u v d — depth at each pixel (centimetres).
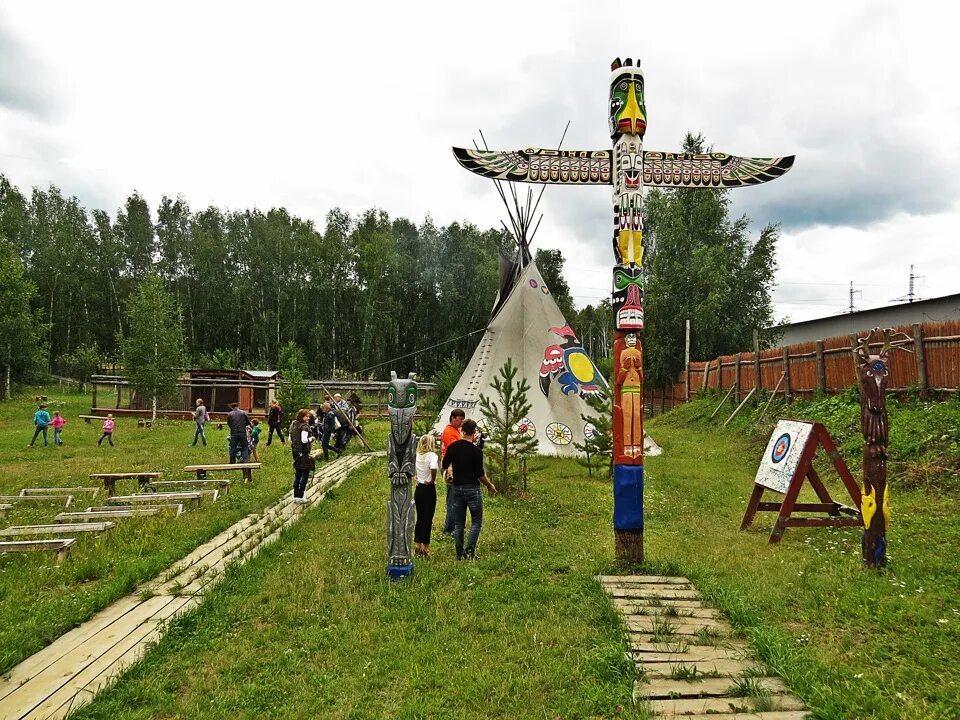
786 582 611
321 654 482
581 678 434
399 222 5697
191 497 1080
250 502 1095
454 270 5138
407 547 662
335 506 1030
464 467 735
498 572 685
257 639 512
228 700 416
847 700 390
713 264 2877
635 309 718
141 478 1195
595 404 1295
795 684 413
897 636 480
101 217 5106
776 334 3014
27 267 4688
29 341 3884
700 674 435
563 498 1062
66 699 421
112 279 5025
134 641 517
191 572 709
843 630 499
